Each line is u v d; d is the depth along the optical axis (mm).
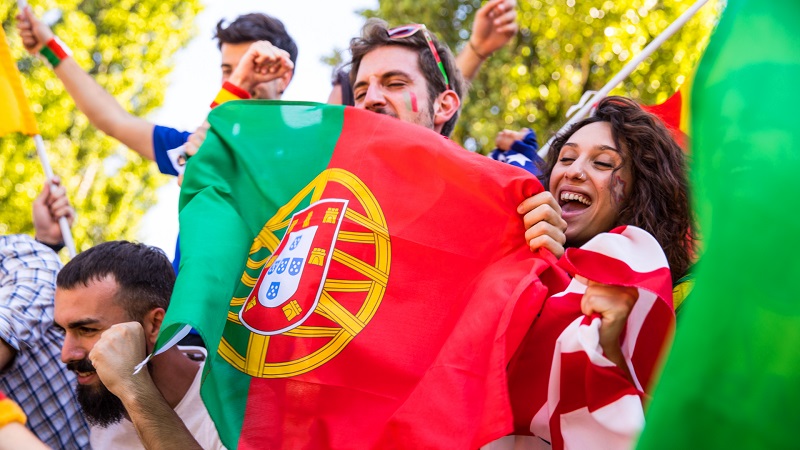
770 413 1382
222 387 2662
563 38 13008
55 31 12281
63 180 12055
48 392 3443
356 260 2734
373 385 2592
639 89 12172
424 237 2723
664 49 12031
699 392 1404
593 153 2951
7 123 4215
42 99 11844
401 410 2395
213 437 2887
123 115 4414
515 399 2479
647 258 2271
